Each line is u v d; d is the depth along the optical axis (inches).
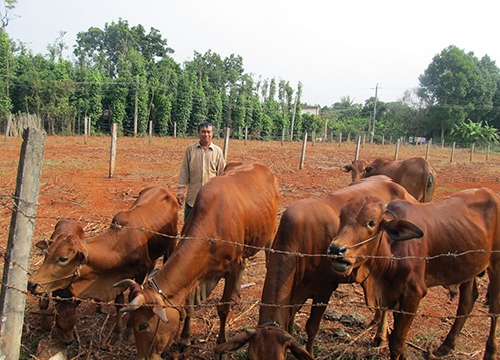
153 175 612.1
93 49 2812.5
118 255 196.5
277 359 131.3
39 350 177.3
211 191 198.5
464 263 187.6
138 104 1609.3
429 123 2647.6
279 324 154.3
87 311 226.8
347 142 2113.7
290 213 179.0
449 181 743.7
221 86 2662.4
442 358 196.5
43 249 178.9
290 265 166.9
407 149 1743.4
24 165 135.8
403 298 175.3
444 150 1827.0
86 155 816.3
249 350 135.6
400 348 175.5
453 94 2674.7
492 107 2696.9
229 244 194.1
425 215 185.0
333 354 196.5
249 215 214.7
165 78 1792.6
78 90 1546.5
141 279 212.7
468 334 218.1
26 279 141.9
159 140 1381.6
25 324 203.9
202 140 250.2
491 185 700.7
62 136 1350.9
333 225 183.0
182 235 187.9
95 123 1555.1
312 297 190.5
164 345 157.1
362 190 208.1
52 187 496.4
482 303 256.8
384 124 2736.2
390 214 176.7
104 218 382.6
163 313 146.3
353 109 3752.5
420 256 175.8
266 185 243.8
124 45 2677.2
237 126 1991.9
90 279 187.6
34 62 1577.3
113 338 201.0
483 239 190.9
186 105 1771.7
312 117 2356.1
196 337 207.8
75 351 191.5
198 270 177.5
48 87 1409.9
